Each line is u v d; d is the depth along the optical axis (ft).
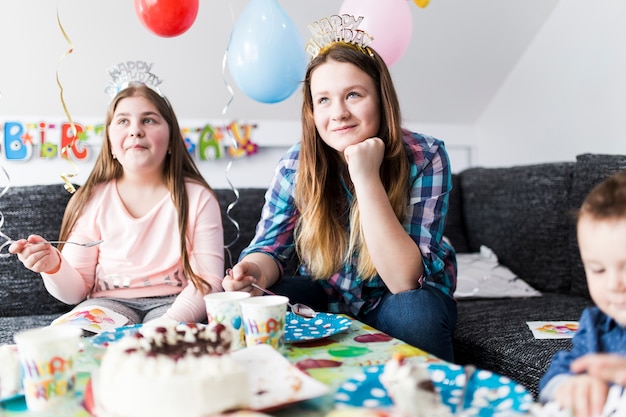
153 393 2.22
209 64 7.77
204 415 2.23
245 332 3.14
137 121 5.42
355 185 4.34
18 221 6.17
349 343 3.31
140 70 5.95
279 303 3.12
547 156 8.73
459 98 9.50
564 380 2.63
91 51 7.25
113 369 2.37
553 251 6.59
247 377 2.35
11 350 2.75
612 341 2.81
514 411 2.30
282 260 5.19
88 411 2.41
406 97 9.18
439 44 8.48
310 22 7.74
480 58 8.91
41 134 7.48
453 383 2.58
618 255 2.54
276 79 5.58
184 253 5.34
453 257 5.23
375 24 5.80
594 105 7.84
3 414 2.45
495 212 7.34
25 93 7.36
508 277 6.67
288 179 5.16
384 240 4.23
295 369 2.65
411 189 4.77
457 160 10.03
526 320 5.34
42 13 6.78
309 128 4.89
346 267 4.91
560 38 8.36
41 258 4.75
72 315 4.45
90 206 5.57
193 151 8.17
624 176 2.71
